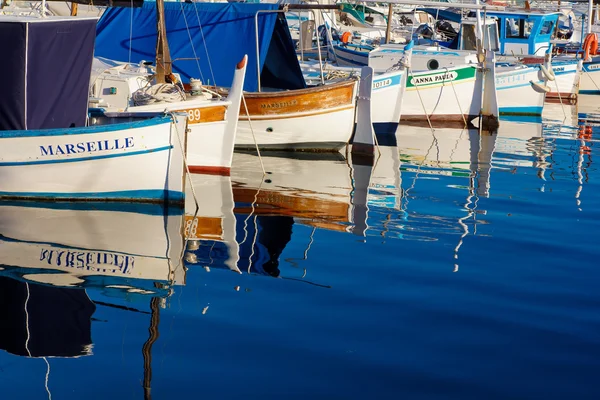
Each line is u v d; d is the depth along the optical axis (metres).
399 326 8.48
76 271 9.91
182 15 20.97
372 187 15.67
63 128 13.25
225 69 20.28
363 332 8.28
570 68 31.73
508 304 9.25
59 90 13.69
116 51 21.17
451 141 22.25
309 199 14.44
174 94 16.48
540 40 32.88
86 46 13.94
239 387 6.93
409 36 37.81
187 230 12.05
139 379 7.03
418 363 7.55
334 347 7.87
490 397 6.92
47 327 8.10
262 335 8.11
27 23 12.93
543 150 20.80
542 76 28.25
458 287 9.82
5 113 13.31
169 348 7.70
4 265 10.02
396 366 7.47
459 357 7.73
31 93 13.30
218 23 20.62
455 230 12.55
